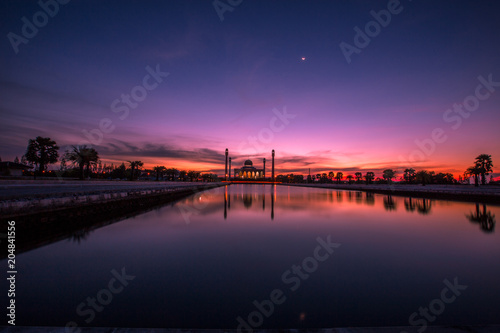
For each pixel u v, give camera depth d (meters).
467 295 5.58
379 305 5.15
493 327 2.52
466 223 14.49
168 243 10.16
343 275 6.75
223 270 7.15
